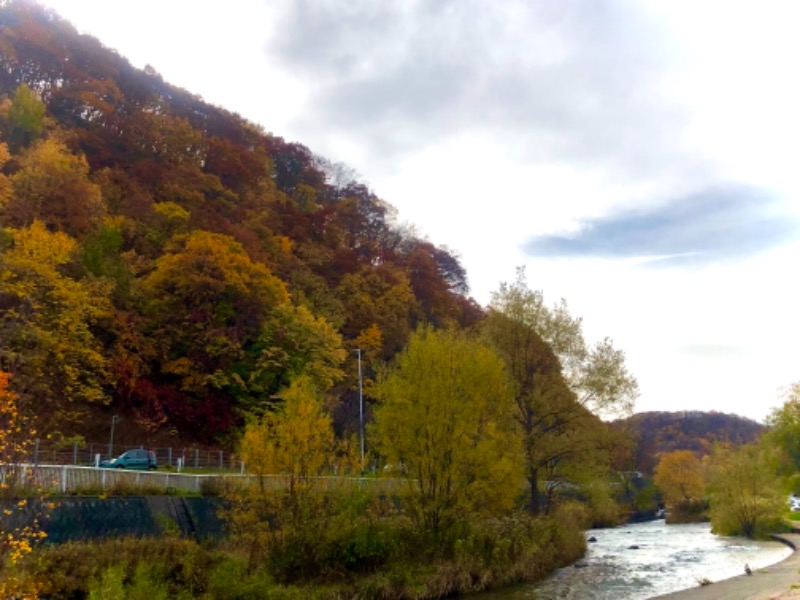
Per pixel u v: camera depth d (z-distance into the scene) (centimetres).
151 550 1714
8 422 1056
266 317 5266
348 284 6944
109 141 6769
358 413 5259
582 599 2092
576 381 3284
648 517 7669
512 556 2489
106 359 4169
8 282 3559
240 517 1986
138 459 3347
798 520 5909
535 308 3369
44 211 4644
